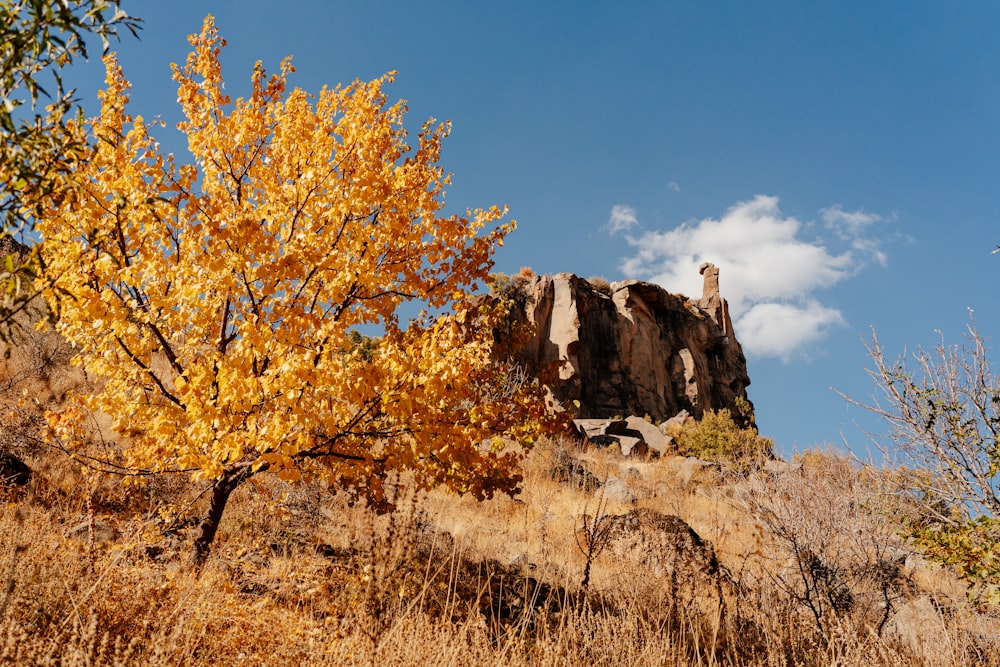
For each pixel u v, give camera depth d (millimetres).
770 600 5730
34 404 8648
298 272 4785
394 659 3764
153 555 5504
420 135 6055
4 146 2561
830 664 4613
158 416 4977
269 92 5676
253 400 4270
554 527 10344
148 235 4879
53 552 4246
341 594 5008
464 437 5016
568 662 4203
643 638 4660
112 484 6664
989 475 5910
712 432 25125
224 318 5523
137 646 3404
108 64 4891
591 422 28516
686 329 45875
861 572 7152
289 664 3680
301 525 7027
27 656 2918
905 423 6387
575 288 39281
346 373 4344
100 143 4500
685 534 9031
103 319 4543
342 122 5633
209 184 5332
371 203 5145
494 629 4941
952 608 5867
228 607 4223
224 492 5566
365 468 5242
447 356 4488
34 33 2551
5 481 6227
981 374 6098
